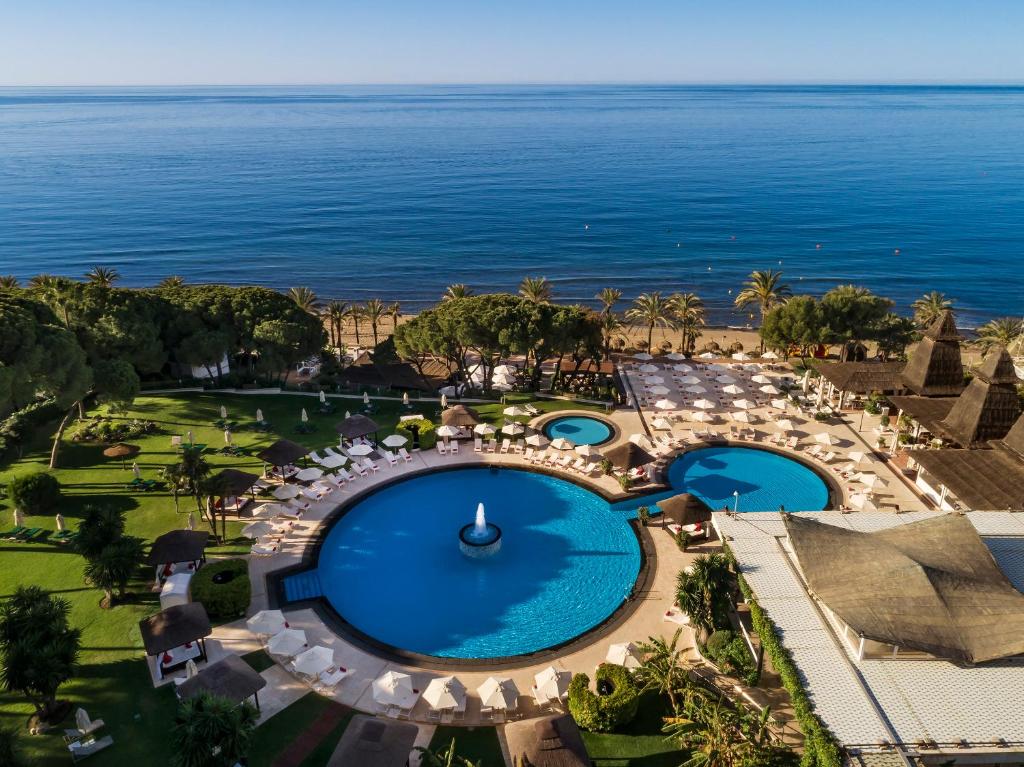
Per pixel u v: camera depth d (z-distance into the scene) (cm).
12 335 4381
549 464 5222
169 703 2903
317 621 3491
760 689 3022
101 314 5966
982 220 19462
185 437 5519
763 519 3588
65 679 2775
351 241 17362
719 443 5572
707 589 3197
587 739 2788
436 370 7656
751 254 16088
